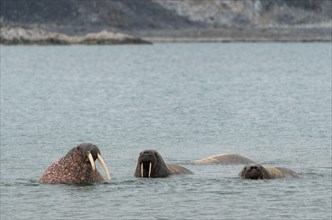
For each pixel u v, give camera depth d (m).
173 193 82.56
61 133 140.25
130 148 122.00
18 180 90.25
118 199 79.19
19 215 72.69
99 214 73.12
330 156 114.00
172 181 89.69
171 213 73.56
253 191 83.88
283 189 84.88
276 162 108.12
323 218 71.81
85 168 87.81
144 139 133.00
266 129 147.50
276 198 80.12
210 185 87.19
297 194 82.25
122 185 86.88
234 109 186.62
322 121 161.25
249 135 139.00
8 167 101.69
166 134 139.62
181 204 77.25
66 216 72.19
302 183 88.81
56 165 88.88
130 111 181.88
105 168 87.62
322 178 92.56
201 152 118.19
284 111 182.12
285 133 141.75
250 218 71.88
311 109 187.50
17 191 83.12
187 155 114.88
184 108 189.50
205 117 168.25
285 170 94.50
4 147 121.62
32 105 198.62
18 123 156.00
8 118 165.75
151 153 92.50
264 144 127.69
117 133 140.88
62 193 81.94
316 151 119.38
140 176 92.81
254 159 111.06
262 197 80.62
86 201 78.38
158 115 172.50
